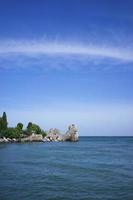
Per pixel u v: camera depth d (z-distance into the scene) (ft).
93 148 536.83
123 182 174.29
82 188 157.48
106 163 275.80
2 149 467.93
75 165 257.55
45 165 254.88
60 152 417.90
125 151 449.06
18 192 148.05
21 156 343.67
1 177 190.80
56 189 155.02
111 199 135.03
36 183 170.91
